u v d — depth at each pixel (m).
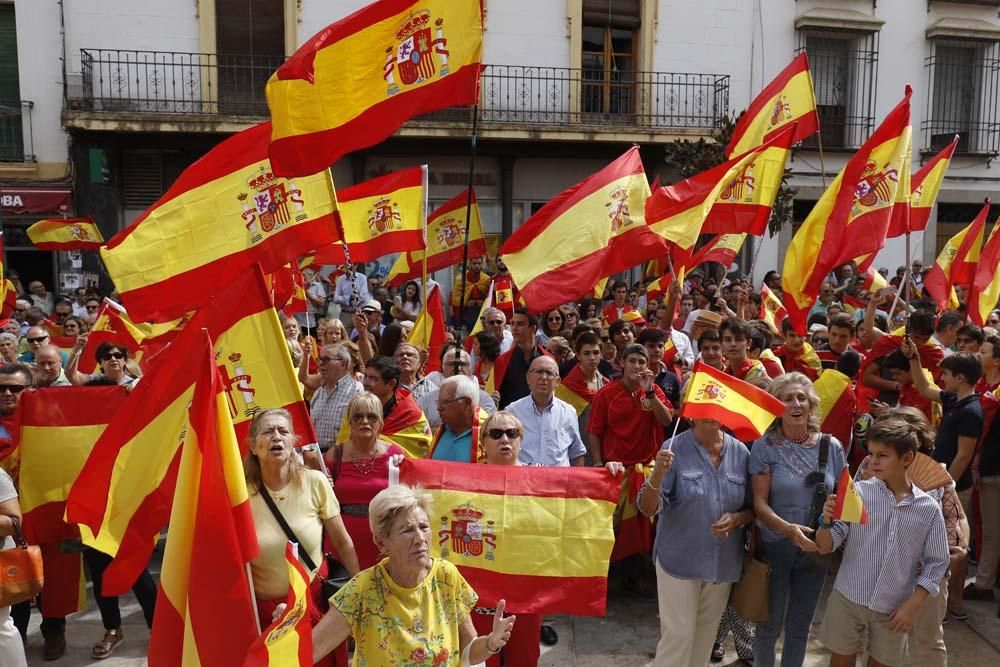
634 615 6.22
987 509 6.21
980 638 5.75
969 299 9.14
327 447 6.40
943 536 4.24
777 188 7.94
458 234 10.30
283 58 18.20
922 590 4.21
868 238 7.23
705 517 4.52
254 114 17.80
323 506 4.31
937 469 4.42
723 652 5.61
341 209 8.31
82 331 9.96
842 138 20.36
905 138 7.21
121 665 5.58
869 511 4.30
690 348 7.66
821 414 6.43
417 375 7.62
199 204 5.67
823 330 9.02
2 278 9.52
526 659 4.63
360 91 5.15
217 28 17.91
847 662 4.42
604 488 4.69
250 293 4.57
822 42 20.19
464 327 13.52
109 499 4.35
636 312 10.37
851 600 4.32
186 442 3.31
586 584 4.59
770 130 8.42
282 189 5.68
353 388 6.61
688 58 19.62
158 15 17.62
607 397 6.39
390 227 8.30
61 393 5.66
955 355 5.94
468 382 5.45
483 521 4.64
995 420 6.11
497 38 18.83
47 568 5.61
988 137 20.81
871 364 7.50
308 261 12.84
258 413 4.21
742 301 11.02
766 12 19.80
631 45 19.61
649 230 6.98
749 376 6.48
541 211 7.11
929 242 20.98
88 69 17.28
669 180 19.44
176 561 3.29
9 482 4.73
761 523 4.59
